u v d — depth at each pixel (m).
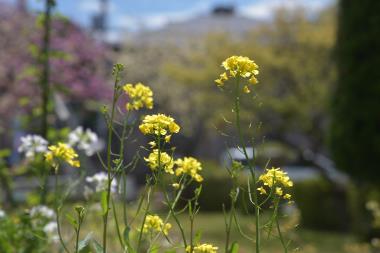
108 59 12.37
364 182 9.63
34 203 4.04
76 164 2.67
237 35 16.36
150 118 2.22
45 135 4.68
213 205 15.75
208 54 15.71
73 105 13.09
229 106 13.81
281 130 13.36
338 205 12.34
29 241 3.42
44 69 4.86
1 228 3.44
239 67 2.17
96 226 4.55
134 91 2.49
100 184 3.29
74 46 10.51
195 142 21.23
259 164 11.16
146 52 21.94
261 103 2.31
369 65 9.21
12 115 9.98
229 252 2.23
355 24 9.44
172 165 2.30
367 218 9.77
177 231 6.59
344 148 9.46
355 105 9.30
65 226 4.65
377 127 9.14
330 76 13.13
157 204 5.98
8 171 4.71
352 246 9.67
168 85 20.03
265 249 8.70
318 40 13.30
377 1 9.21
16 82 9.93
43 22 4.89
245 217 12.57
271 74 13.44
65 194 3.01
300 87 13.21
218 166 17.12
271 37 14.30
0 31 11.05
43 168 3.56
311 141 13.63
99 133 15.00
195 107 18.98
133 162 2.54
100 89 10.55
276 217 2.19
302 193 12.49
